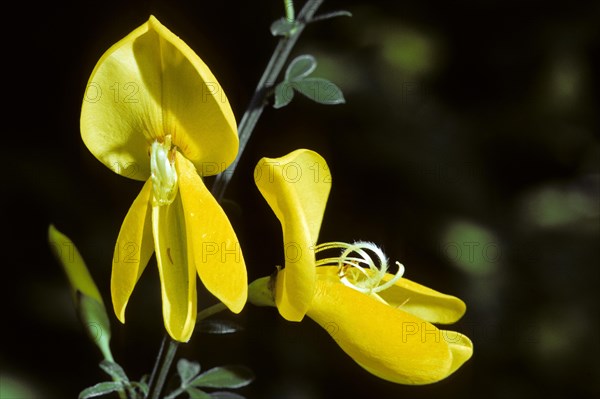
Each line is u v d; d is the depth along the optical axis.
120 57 0.27
